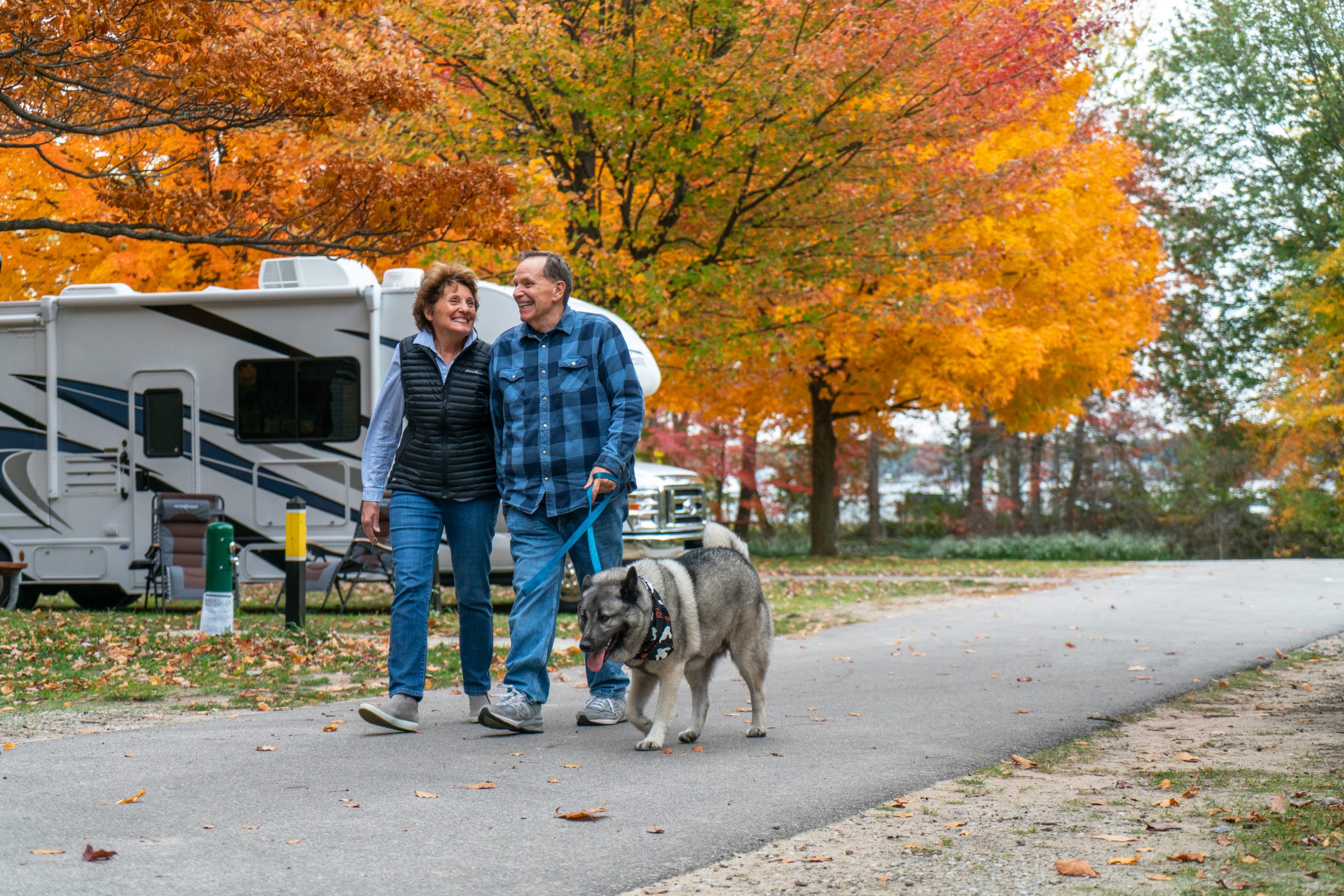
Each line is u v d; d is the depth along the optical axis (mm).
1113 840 3881
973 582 16281
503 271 14227
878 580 16656
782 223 15328
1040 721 6191
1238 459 29781
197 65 9516
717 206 14984
